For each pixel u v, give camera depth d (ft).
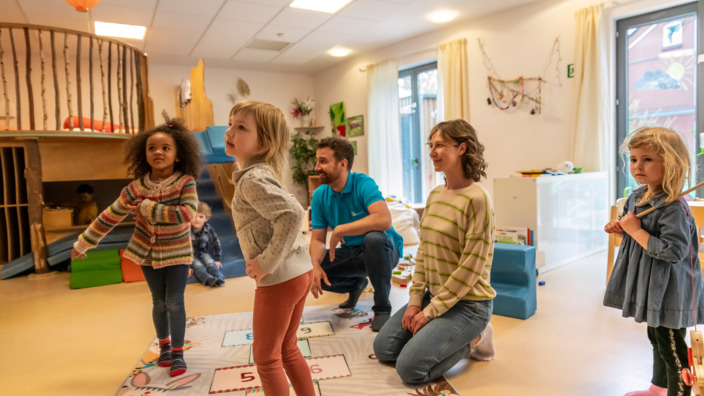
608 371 5.29
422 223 5.64
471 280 4.99
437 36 17.60
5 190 12.44
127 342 6.75
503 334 6.59
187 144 5.73
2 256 13.52
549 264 10.61
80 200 16.12
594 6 12.89
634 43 13.15
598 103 13.01
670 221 3.91
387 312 6.87
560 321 7.10
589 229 12.32
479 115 16.37
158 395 4.98
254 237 3.70
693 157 12.11
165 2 13.38
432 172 19.57
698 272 4.14
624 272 4.43
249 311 8.10
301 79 24.34
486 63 15.97
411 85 19.89
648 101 12.99
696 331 3.60
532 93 14.74
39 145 12.83
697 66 11.80
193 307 8.45
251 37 17.35
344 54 20.76
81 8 9.89
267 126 3.83
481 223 5.01
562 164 12.03
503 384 5.03
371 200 6.89
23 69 18.01
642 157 4.09
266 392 3.74
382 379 5.20
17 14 13.88
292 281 3.71
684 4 11.96
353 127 22.07
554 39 14.05
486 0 14.34
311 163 23.43
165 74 20.94
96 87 18.98
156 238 5.43
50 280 11.25
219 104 22.33
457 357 5.19
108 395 5.09
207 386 5.17
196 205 5.57
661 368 4.43
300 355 4.07
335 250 7.45
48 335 7.13
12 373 5.71
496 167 15.97
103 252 10.74
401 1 14.24
